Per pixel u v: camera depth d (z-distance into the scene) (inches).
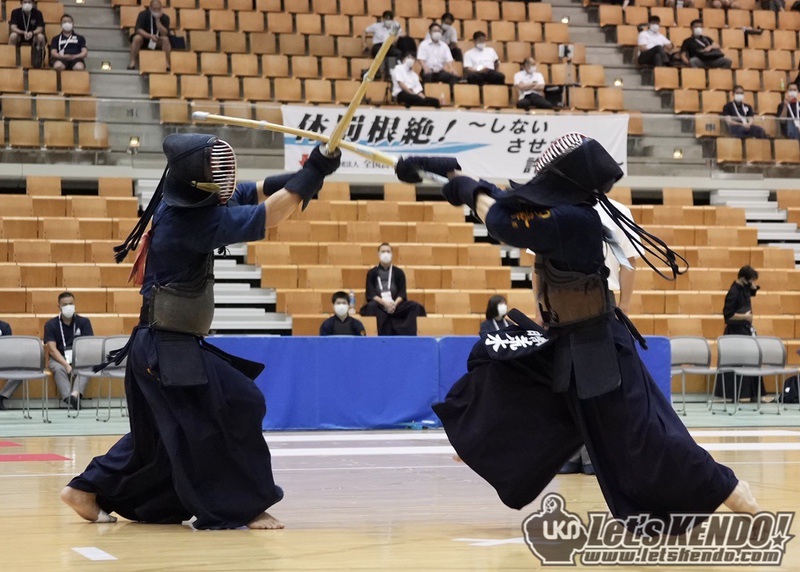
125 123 748.6
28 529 204.7
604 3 1031.6
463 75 901.2
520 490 194.2
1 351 531.5
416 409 492.4
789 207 847.1
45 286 669.9
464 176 192.9
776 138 846.5
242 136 736.3
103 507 215.2
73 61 832.3
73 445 403.5
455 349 498.6
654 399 183.3
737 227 810.2
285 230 744.3
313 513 228.4
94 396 612.7
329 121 747.4
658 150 823.1
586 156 179.9
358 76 880.3
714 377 695.7
